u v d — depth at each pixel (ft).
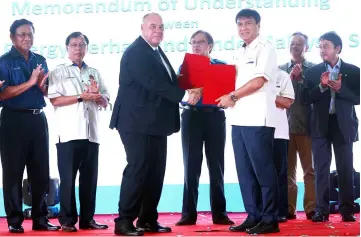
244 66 15.56
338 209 18.95
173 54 20.75
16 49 17.11
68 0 20.92
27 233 16.40
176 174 21.88
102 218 20.83
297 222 18.35
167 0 20.70
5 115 16.65
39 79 16.83
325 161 18.35
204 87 15.42
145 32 15.76
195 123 18.07
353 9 20.57
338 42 18.72
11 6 20.94
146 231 16.12
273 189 15.21
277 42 20.62
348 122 18.28
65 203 16.78
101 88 17.89
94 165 17.30
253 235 15.07
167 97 15.31
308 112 19.40
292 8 20.61
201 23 20.59
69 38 17.57
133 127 15.46
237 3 20.44
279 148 18.54
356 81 18.51
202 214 21.50
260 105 15.20
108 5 20.83
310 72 18.93
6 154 16.62
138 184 15.49
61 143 16.94
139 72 15.33
